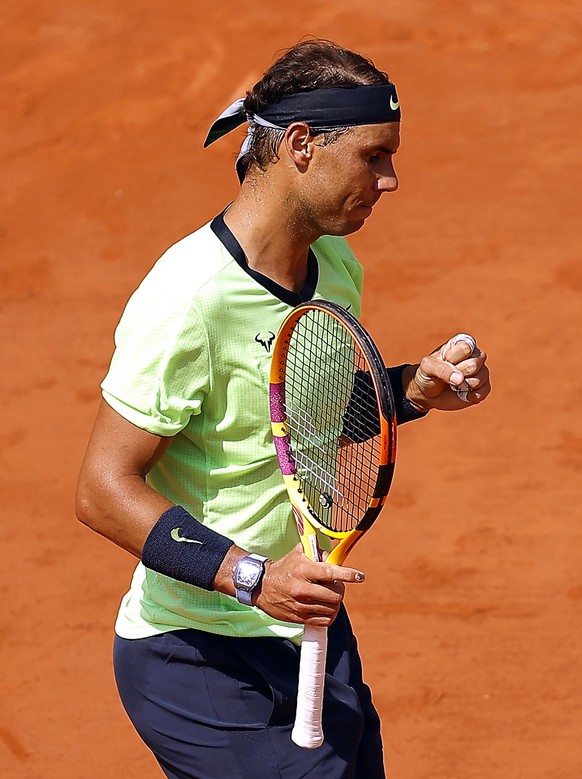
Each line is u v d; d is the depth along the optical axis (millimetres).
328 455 12023
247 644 11766
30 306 35344
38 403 30656
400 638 21844
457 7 53625
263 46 51406
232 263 10805
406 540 24422
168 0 55375
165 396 10656
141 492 10648
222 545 10477
